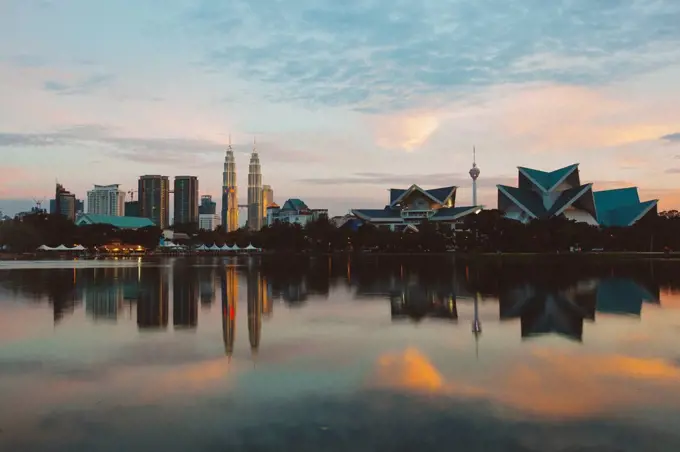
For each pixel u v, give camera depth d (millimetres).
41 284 46906
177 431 11586
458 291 40812
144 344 20641
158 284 46938
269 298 36344
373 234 154625
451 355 18641
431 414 12586
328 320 26641
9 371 16516
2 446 10852
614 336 22141
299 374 16109
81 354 18891
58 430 11680
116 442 11031
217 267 76062
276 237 156375
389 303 33531
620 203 186500
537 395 13961
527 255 114812
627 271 63844
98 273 62219
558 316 27781
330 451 10547
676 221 133000
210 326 24844
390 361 17750
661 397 13781
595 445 10852
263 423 12039
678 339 21484
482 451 10555
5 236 139125
